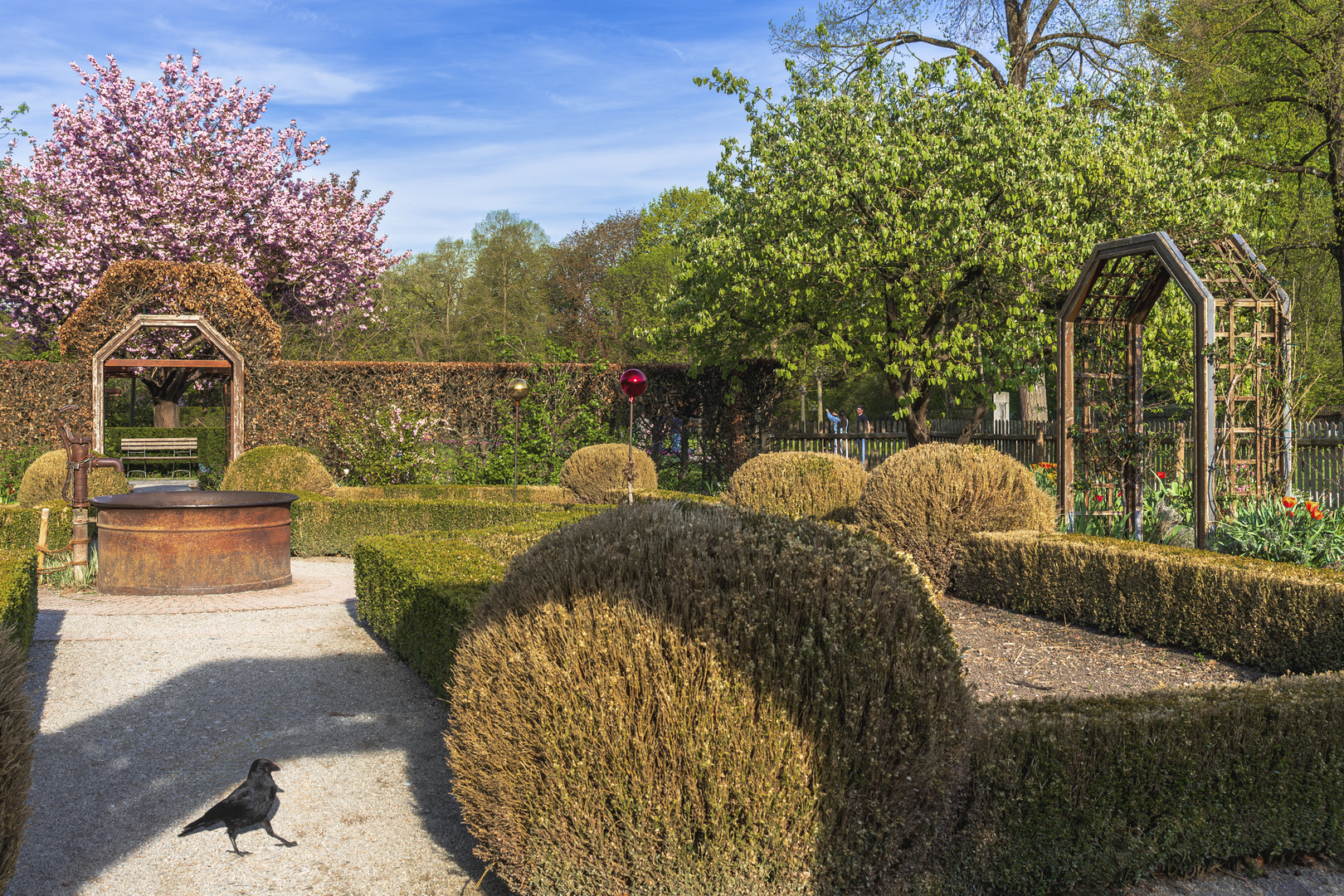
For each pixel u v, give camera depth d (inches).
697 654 101.0
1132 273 361.4
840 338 546.3
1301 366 506.9
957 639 246.1
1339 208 776.3
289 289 984.3
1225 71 761.6
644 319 1531.7
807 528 119.0
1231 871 129.3
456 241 2208.4
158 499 333.7
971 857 112.4
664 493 498.6
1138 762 121.5
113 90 896.9
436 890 121.5
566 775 103.4
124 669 229.1
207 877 125.9
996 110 506.6
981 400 597.6
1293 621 205.5
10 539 413.1
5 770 92.6
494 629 113.6
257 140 941.8
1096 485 377.4
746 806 98.3
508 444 654.5
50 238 874.8
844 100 543.2
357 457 643.5
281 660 237.5
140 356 870.4
